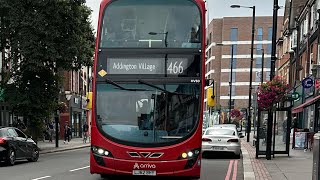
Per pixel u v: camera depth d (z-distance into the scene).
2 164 16.86
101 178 12.07
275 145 19.02
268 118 16.81
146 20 10.20
